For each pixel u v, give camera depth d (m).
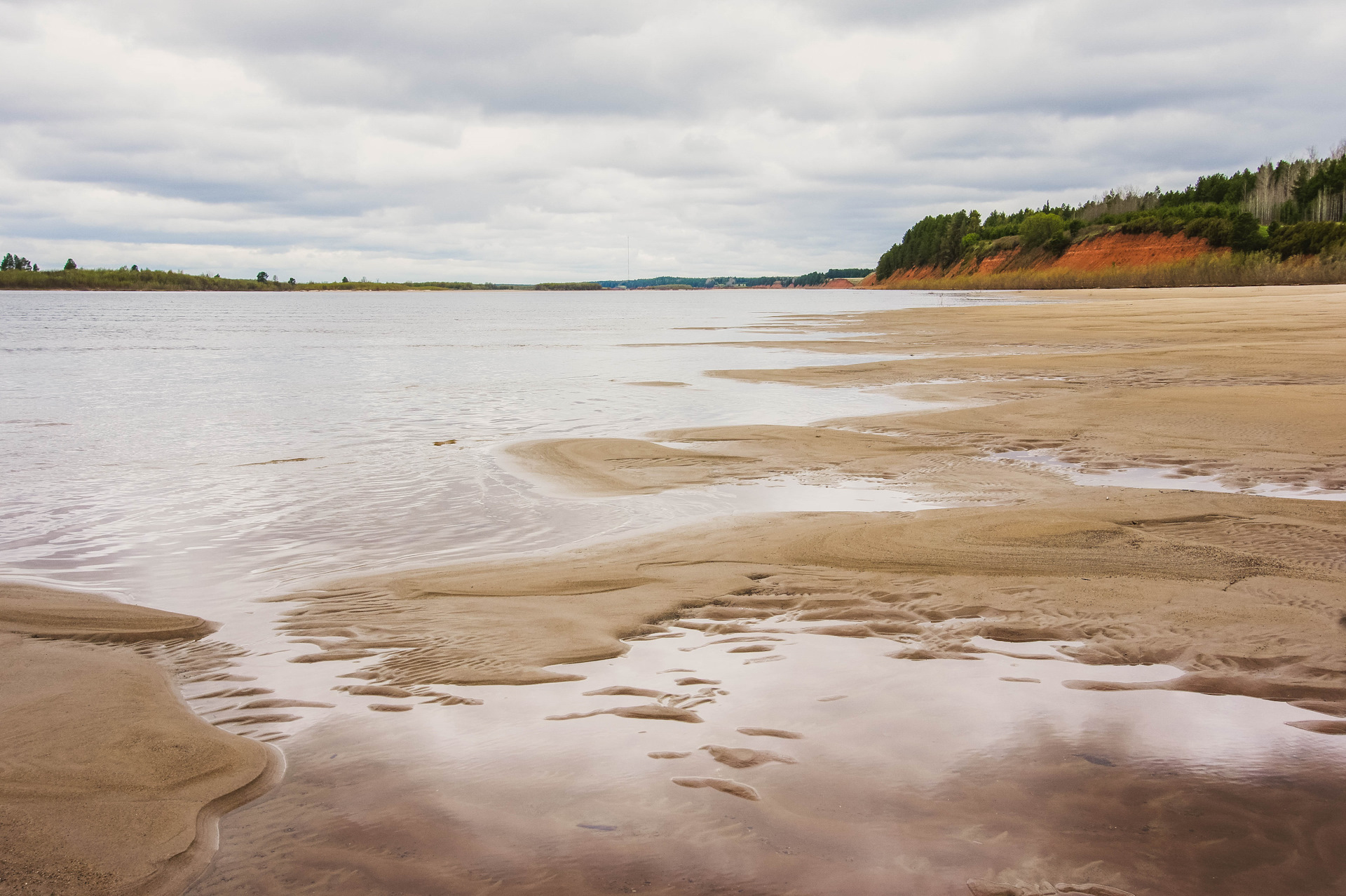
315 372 21.05
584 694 3.58
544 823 2.59
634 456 9.70
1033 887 2.24
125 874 2.38
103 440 11.11
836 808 2.65
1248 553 5.53
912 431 11.12
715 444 10.38
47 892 2.30
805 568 5.43
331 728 3.30
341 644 4.25
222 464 9.48
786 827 2.54
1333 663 3.75
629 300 148.12
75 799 2.78
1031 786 2.76
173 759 3.05
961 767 2.89
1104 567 5.27
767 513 7.04
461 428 12.06
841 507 7.26
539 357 25.39
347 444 10.71
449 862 2.40
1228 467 8.52
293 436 11.40
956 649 4.02
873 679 3.68
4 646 4.27
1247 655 3.85
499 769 2.94
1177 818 2.56
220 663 4.02
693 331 40.62
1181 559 5.41
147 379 19.42
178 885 2.34
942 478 8.38
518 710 3.43
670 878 2.31
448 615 4.67
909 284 192.00
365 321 56.06
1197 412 11.58
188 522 7.02
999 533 6.14
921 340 29.97
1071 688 3.55
